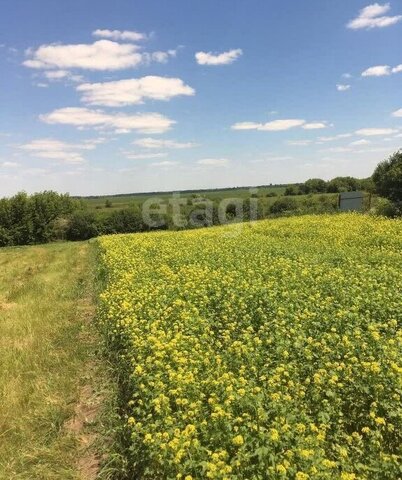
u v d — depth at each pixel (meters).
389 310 9.00
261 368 6.91
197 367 6.87
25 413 7.72
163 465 4.94
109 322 10.78
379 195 39.12
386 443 5.42
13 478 6.18
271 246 19.05
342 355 7.07
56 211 66.25
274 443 4.82
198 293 11.05
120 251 21.66
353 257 15.35
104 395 8.16
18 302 16.38
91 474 6.29
